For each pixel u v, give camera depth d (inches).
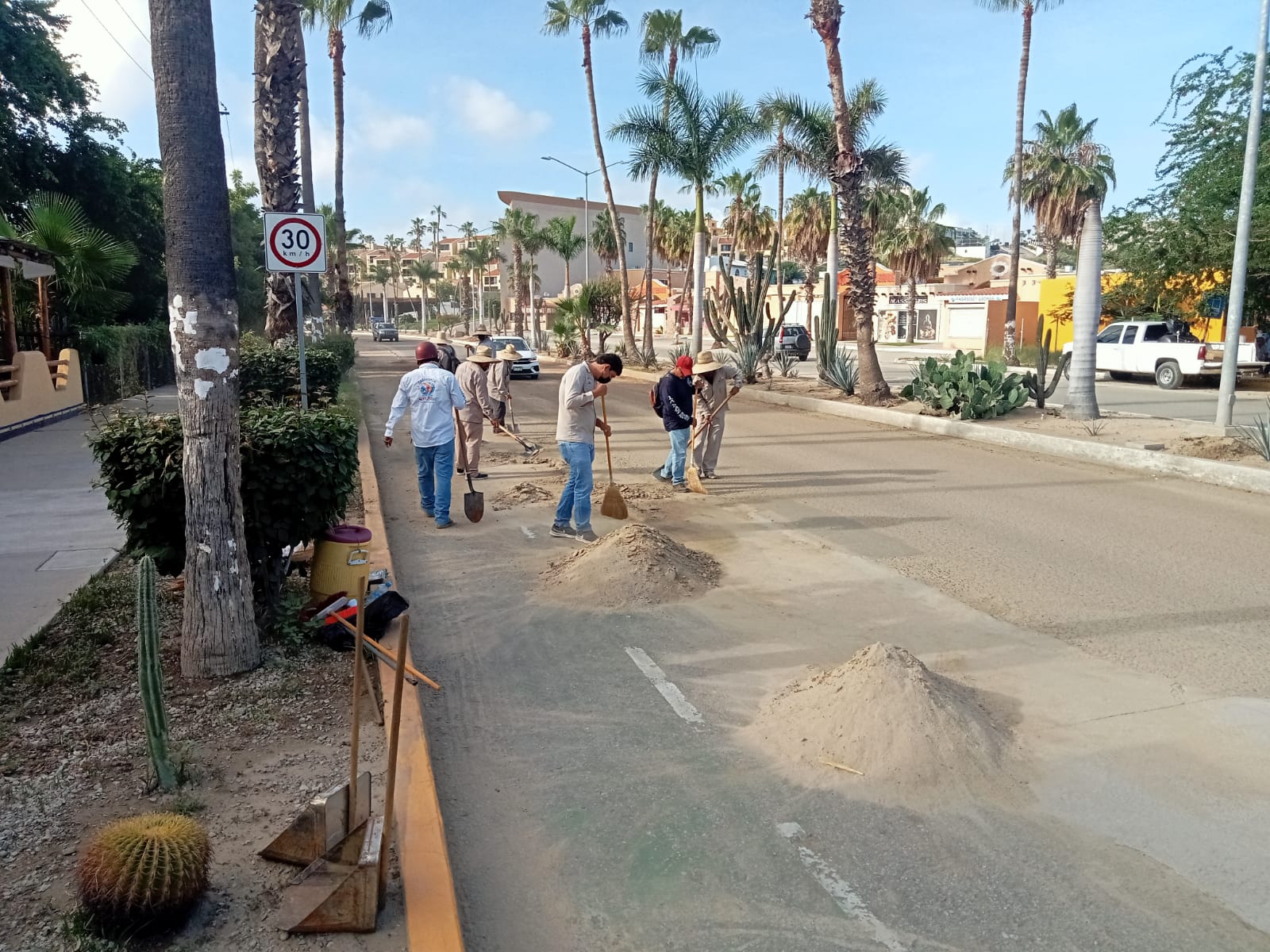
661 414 414.9
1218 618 245.3
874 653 186.4
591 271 3380.9
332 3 1311.5
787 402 759.7
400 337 3385.8
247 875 125.9
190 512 186.4
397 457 515.8
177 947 112.3
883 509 377.1
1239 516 364.2
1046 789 160.7
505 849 144.0
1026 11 1228.5
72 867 126.3
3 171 827.4
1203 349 881.5
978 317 1806.1
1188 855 141.4
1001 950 121.0
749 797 158.6
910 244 2144.4
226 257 183.0
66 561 279.0
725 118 931.3
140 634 143.2
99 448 203.6
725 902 130.9
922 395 658.8
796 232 2060.8
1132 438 517.7
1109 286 1120.2
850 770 165.8
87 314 850.1
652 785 162.6
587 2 1169.4
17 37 806.5
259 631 205.6
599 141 1216.8
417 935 114.1
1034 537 331.6
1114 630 237.1
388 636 212.7
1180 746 175.6
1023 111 1277.1
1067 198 1598.2
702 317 1015.0
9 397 580.1
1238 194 821.9
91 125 896.3
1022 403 616.1
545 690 201.8
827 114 871.7
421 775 152.3
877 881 135.5
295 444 203.0
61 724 169.3
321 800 127.5
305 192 996.6
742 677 208.8
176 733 165.8
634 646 227.5
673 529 345.1
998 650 224.4
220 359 183.5
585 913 129.0
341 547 214.5
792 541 327.6
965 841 145.3
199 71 173.0
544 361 1551.4
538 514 369.7
